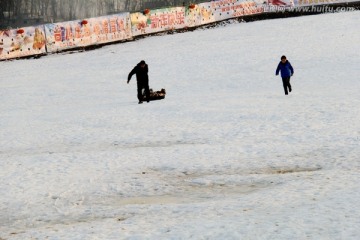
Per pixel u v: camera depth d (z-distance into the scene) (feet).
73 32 314.14
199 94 158.81
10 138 107.24
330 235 43.34
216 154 79.77
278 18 354.33
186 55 253.85
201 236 45.37
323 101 124.77
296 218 47.91
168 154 81.56
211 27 347.36
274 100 133.80
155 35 337.93
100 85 202.69
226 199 57.88
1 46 300.81
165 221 50.90
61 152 89.15
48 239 48.19
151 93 149.59
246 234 44.93
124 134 101.96
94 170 74.13
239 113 114.93
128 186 65.82
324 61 201.26
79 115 131.44
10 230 52.54
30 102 174.40
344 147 78.48
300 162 72.28
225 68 211.61
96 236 47.78
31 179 71.00
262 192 59.16
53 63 278.67
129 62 255.50
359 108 111.45
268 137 90.22
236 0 361.30
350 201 51.70
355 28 277.03
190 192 62.34
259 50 245.04
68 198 62.08
